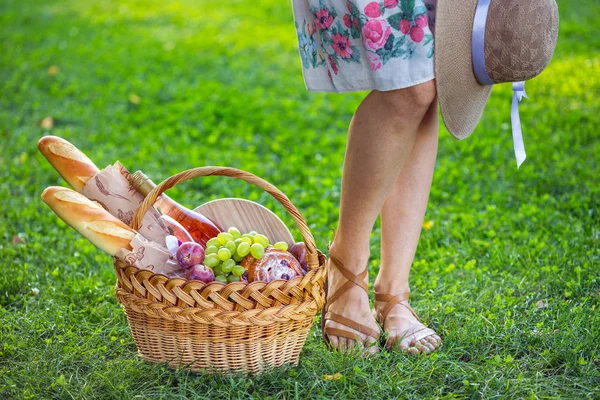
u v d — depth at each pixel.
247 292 2.21
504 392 2.25
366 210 2.43
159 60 7.71
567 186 4.18
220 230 2.58
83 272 3.23
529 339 2.56
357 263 2.54
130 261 2.26
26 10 10.59
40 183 4.44
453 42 2.23
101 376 2.28
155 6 11.02
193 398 2.19
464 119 2.46
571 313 2.69
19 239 3.56
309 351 2.57
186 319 2.21
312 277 2.31
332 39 2.34
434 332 2.58
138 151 5.09
